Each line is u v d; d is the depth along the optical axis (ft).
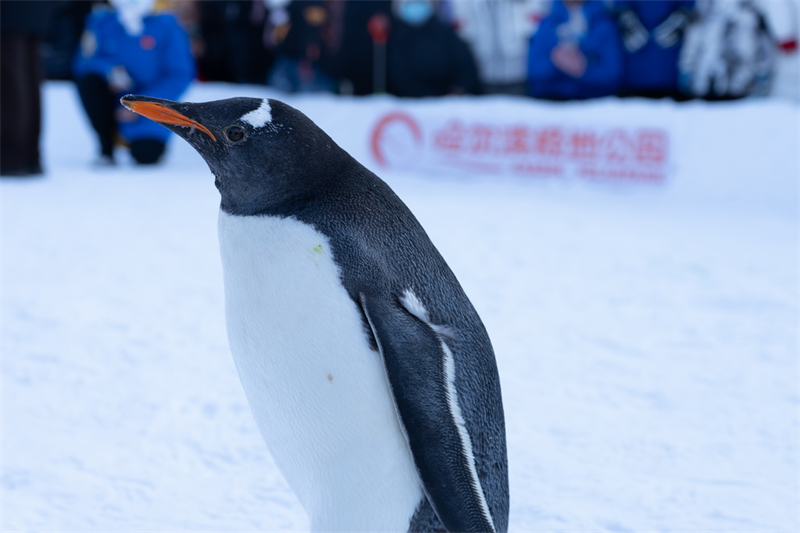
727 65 36.50
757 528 10.65
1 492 11.41
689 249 26.86
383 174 42.93
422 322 8.08
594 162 38.75
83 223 30.07
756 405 14.66
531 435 13.48
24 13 35.35
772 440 13.30
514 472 12.25
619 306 20.85
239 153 8.21
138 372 15.99
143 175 43.14
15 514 10.79
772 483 11.89
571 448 13.04
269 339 8.24
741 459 12.66
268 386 8.48
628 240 28.22
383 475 8.37
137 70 43.37
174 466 12.36
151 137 45.62
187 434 13.39
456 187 39.63
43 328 18.49
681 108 37.09
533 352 17.47
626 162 37.96
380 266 8.09
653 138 37.22
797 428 13.70
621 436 13.44
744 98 37.45
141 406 14.42
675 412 14.42
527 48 42.29
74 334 18.15
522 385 15.64
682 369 16.47
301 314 8.07
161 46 43.04
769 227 30.55
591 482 11.94
